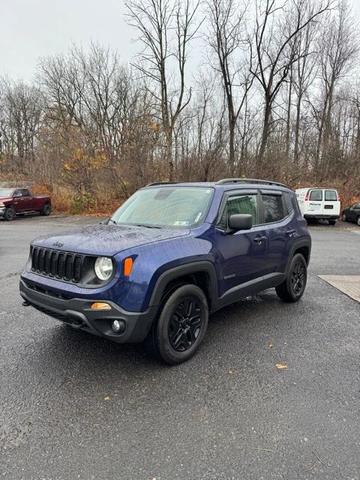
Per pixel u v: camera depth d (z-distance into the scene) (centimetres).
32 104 4681
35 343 381
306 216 1816
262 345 386
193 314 353
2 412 265
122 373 322
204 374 323
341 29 3114
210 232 367
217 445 232
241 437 240
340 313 493
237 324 447
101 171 2230
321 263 852
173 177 2228
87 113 2541
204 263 348
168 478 205
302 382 312
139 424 253
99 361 344
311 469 212
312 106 3238
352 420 259
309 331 427
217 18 2391
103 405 275
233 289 401
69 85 2756
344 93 3119
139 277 294
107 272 290
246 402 281
